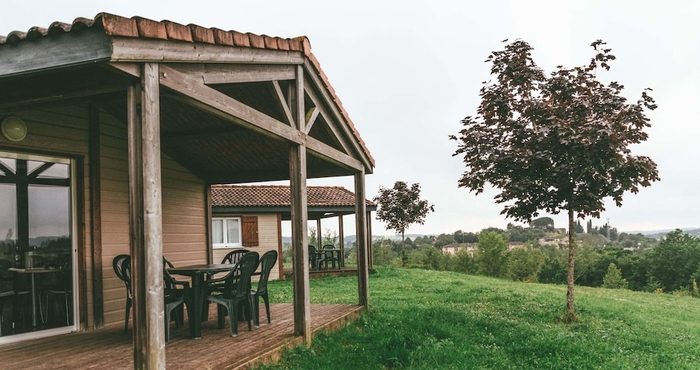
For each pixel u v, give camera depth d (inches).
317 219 903.7
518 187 346.6
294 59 232.8
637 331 324.8
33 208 238.2
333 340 245.4
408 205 1040.8
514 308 402.9
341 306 334.0
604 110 334.3
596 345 268.5
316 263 741.9
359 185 346.3
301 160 236.2
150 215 128.2
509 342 269.6
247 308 245.0
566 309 368.8
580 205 333.7
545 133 330.3
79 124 259.6
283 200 728.3
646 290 1371.8
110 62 118.6
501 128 375.9
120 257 246.8
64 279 248.8
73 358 186.1
